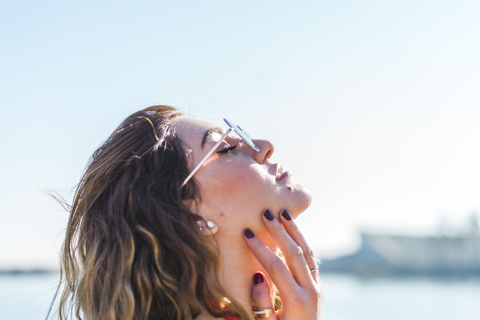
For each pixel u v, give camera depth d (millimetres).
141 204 1299
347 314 9867
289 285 1263
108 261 1275
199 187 1332
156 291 1221
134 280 1229
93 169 1458
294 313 1252
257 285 1301
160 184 1325
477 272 30297
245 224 1340
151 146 1400
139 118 1507
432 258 31469
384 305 11758
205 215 1314
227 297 1240
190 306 1213
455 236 31234
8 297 3229
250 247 1304
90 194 1427
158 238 1250
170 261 1242
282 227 1345
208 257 1256
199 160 1378
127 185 1343
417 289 19984
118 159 1411
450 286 24188
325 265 32750
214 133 1451
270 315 1273
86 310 1306
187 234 1257
